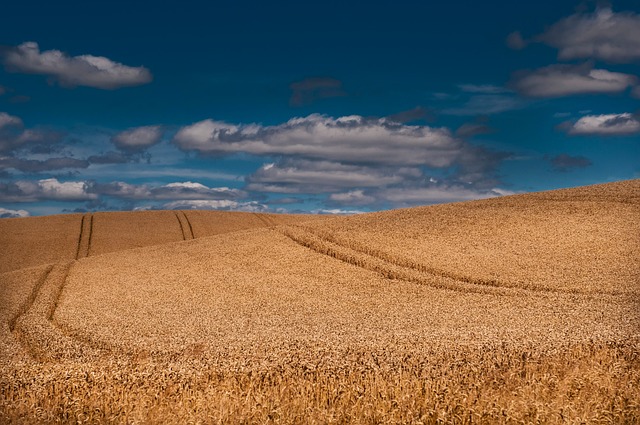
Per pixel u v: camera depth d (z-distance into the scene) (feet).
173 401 49.67
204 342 88.69
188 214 350.43
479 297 135.74
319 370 58.29
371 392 49.08
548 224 195.72
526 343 72.13
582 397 47.67
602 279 143.74
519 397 47.52
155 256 204.95
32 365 64.49
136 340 93.45
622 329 92.32
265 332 99.71
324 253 189.98
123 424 45.16
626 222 189.47
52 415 46.19
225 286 156.56
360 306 131.34
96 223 312.50
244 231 242.17
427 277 154.92
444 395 47.85
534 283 143.43
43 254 253.24
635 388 50.52
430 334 86.02
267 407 45.91
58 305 135.95
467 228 200.85
